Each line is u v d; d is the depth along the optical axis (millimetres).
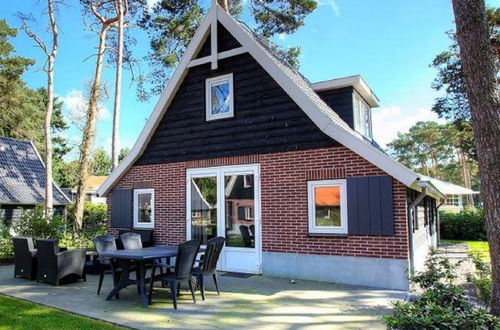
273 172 9688
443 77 24938
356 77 11273
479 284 6375
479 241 20656
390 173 8062
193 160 11039
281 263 9422
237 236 10156
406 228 8078
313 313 6445
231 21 10430
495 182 5090
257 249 9789
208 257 7461
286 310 6625
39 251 9172
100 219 20594
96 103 20531
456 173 57531
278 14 20547
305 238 9156
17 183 22688
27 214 13961
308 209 9164
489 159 5141
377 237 8359
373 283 8336
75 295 7828
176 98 11539
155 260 7980
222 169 10531
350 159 8703
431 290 4785
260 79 10094
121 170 12328
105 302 7254
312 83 11781
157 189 11750
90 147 20516
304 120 9375
